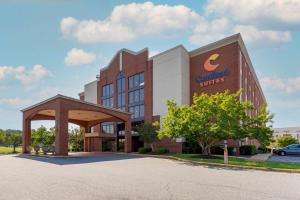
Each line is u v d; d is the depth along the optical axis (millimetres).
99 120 40469
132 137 40781
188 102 35875
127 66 43469
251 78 44531
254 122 22234
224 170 15445
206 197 8281
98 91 49812
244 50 35969
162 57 37719
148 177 12359
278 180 11750
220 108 21281
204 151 24469
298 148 32188
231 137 21984
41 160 21766
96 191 9117
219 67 33344
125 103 43062
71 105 27000
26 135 33000
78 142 42625
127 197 8227
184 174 13492
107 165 17875
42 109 29031
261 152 40344
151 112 38188
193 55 36688
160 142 35594
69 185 10250
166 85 36656
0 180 11492
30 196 8391
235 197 8336
